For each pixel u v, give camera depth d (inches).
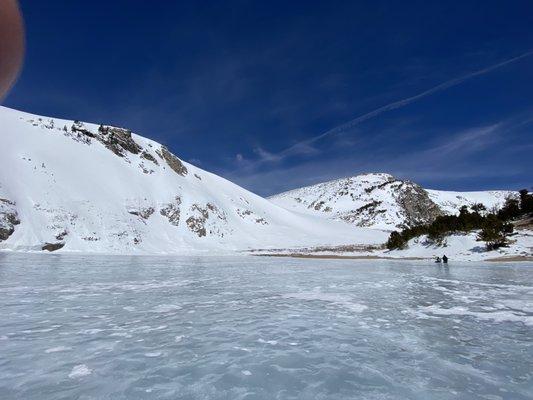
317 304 466.0
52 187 2393.0
